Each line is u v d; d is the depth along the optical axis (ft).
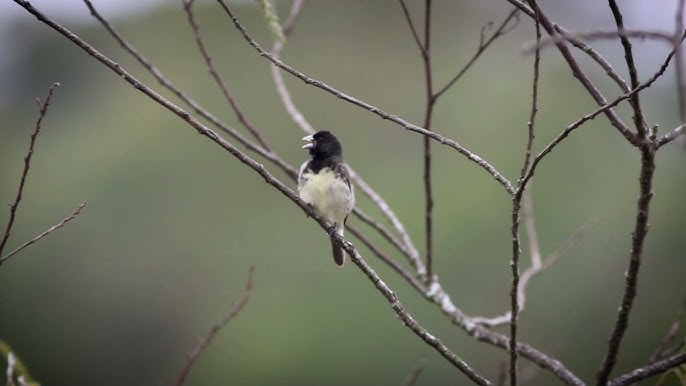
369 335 43.32
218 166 48.75
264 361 44.09
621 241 43.52
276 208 47.65
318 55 52.65
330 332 43.50
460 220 44.29
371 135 49.26
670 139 14.89
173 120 50.08
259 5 16.42
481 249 43.78
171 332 46.24
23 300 46.68
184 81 51.62
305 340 43.65
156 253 46.93
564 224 44.11
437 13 54.44
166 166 48.62
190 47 53.26
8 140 50.60
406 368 42.32
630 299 15.39
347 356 43.14
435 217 44.55
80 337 46.37
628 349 41.63
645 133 14.73
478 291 43.09
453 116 48.88
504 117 48.06
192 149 49.14
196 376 44.88
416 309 42.73
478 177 45.93
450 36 53.52
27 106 51.88
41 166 49.47
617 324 15.62
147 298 46.44
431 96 19.76
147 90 16.34
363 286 44.09
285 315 44.62
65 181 48.70
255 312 45.21
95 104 52.03
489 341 19.54
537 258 21.89
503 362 19.20
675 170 44.37
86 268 46.93
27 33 52.47
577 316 42.37
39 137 50.49
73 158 49.62
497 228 44.27
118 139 49.96
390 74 52.21
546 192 44.96
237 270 46.19
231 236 47.06
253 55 52.47
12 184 48.67
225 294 46.01
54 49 52.54
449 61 51.55
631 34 13.56
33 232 47.55
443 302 20.24
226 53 52.60
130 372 46.44
